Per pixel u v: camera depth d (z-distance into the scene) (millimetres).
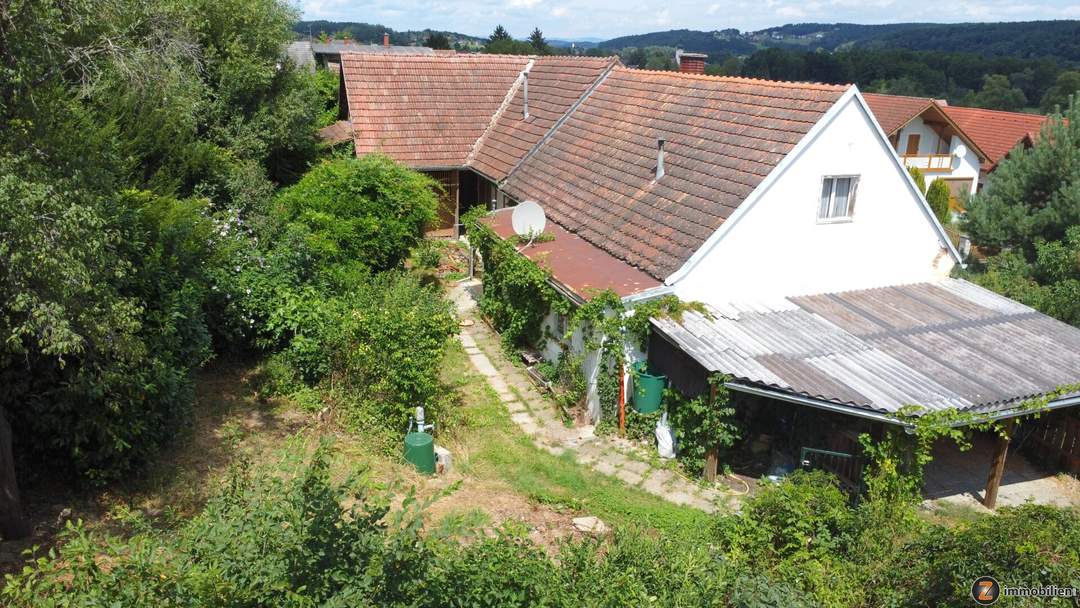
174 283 10922
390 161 18484
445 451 11539
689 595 6223
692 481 12070
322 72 32094
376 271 17406
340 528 5117
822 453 11867
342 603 4641
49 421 8406
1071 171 20453
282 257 13859
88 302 7438
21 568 7039
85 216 7039
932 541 7156
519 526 6898
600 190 17531
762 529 8141
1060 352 12617
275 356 13117
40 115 8133
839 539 8039
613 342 13039
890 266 15336
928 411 10391
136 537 4953
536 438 13180
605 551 7570
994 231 21625
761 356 11734
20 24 7730
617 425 13578
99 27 9672
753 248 13844
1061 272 18891
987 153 38219
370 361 11953
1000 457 11609
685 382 12469
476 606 5379
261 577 4672
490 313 18078
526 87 25016
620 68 22359
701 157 15727
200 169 17516
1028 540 6434
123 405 8789
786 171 13656
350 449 11000
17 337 6750
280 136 21609
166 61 11969
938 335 13062
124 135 14859
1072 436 12938
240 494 5652
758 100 15891
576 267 14641
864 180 14422
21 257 6488
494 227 17672
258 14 21281
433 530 5816
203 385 12438
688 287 13523
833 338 12625
